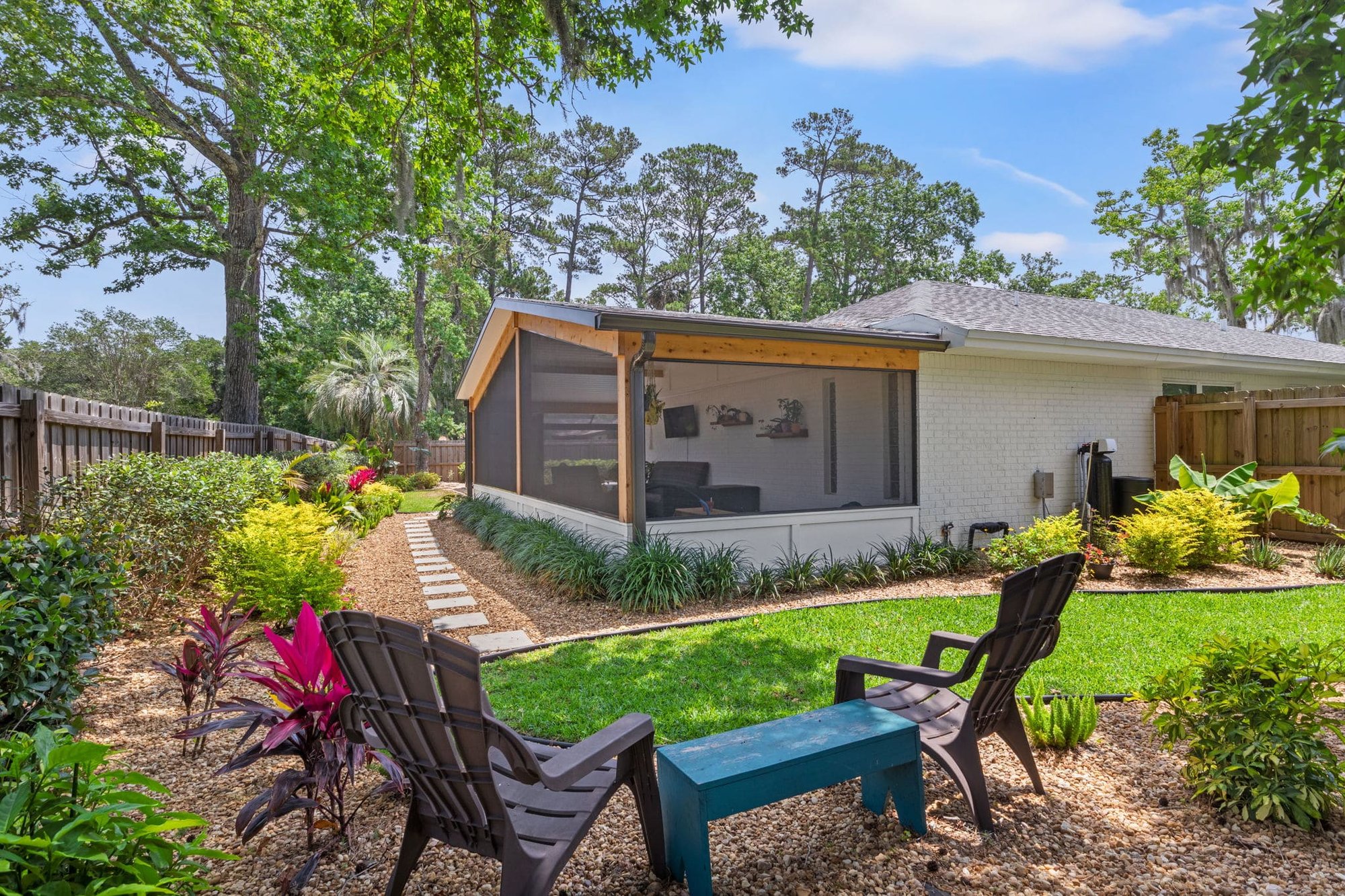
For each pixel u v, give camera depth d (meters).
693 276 34.25
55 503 4.96
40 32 11.63
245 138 13.03
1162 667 4.04
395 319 28.97
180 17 11.81
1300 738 2.39
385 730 1.88
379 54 5.89
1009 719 2.66
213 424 9.23
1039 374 8.91
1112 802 2.60
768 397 8.04
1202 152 2.84
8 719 2.82
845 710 2.52
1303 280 3.00
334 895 2.09
